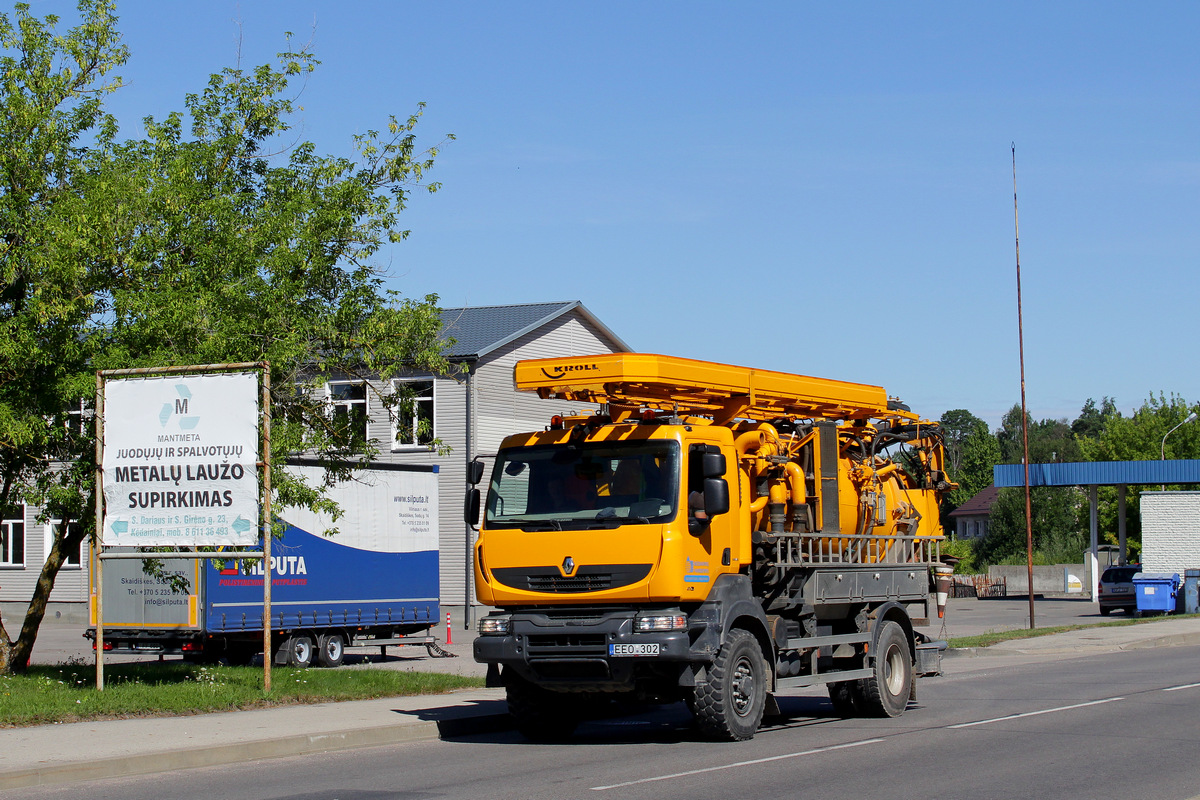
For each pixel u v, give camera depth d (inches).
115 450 606.5
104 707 547.8
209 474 594.6
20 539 1678.2
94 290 655.8
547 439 512.4
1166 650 1058.1
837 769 418.6
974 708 621.3
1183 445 3137.3
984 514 3988.7
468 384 1507.1
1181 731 512.4
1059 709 602.5
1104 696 661.9
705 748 480.1
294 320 677.3
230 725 525.3
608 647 473.4
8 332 620.7
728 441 522.0
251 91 724.7
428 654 1130.0
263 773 432.5
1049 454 4055.1
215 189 712.4
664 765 434.0
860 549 592.1
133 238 666.2
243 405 592.1
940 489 681.6
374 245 721.0
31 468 692.7
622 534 480.4
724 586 498.3
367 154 737.0
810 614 551.2
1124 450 3181.6
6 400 637.9
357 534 1031.6
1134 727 526.3
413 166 740.0
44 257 613.6
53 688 608.1
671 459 486.6
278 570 957.8
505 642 489.4
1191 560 1828.2
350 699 640.4
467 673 871.7
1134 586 1712.6
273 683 657.0
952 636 1237.1
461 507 1498.5
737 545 515.2
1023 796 362.9
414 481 1096.2
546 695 527.2
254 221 696.4
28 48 675.4
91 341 652.7
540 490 504.4
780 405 580.1
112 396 608.7
